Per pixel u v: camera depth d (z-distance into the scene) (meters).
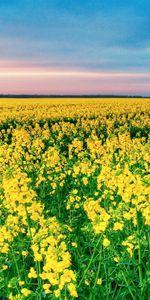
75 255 6.27
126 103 46.62
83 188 10.05
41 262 6.35
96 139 16.11
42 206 6.11
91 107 39.06
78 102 52.50
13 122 26.92
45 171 11.25
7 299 5.52
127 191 5.91
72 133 21.42
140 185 5.88
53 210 8.39
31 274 4.54
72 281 4.74
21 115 29.62
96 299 5.33
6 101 59.28
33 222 6.68
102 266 5.99
